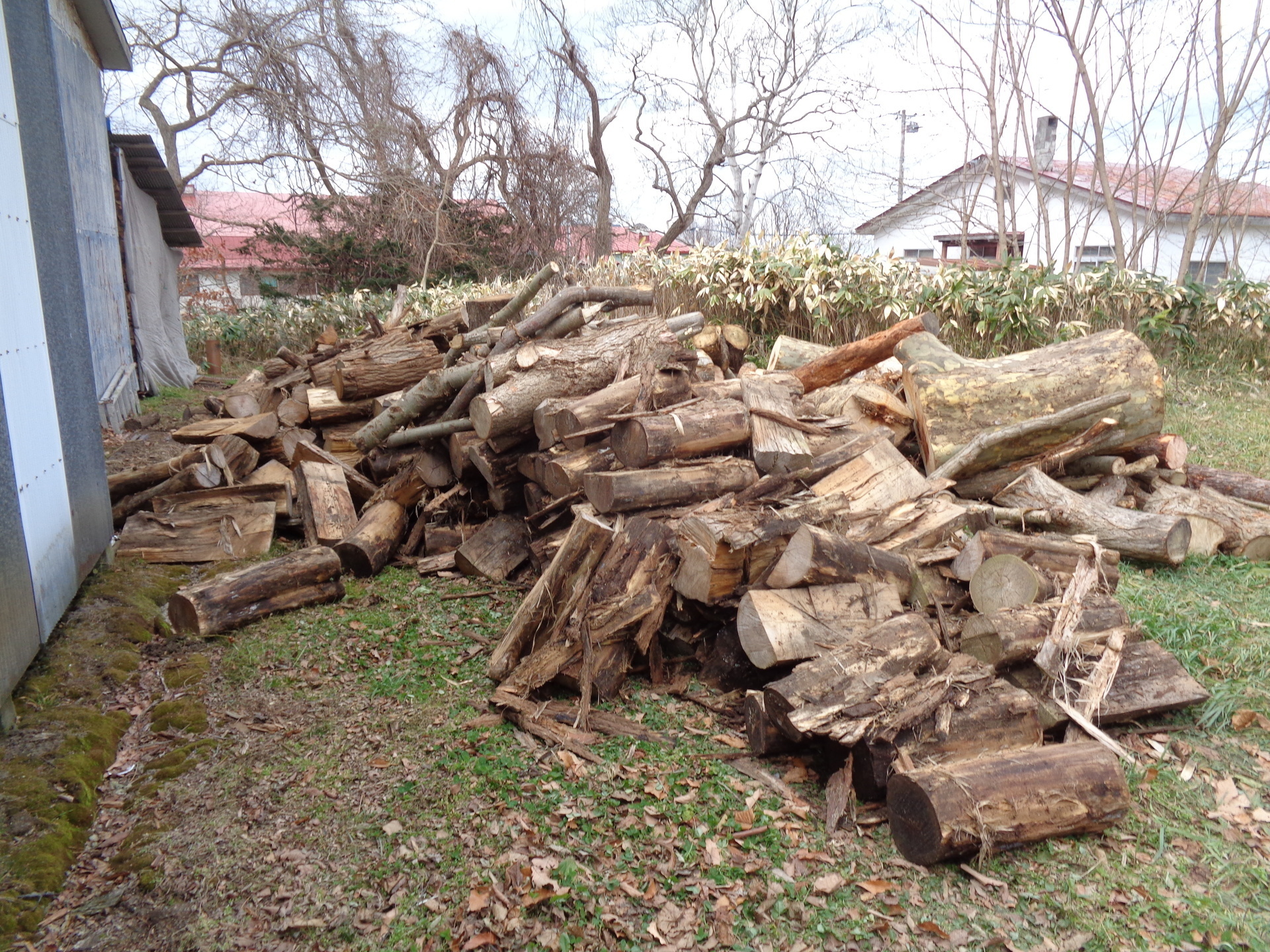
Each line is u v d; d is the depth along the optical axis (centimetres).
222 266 2139
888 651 313
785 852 264
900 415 585
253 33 1912
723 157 2520
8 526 322
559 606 373
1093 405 514
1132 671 332
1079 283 962
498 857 262
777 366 754
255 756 322
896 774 266
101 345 941
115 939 235
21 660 329
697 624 397
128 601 445
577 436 472
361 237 2116
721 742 329
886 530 408
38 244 399
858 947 228
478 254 2161
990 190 1878
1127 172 1638
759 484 439
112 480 577
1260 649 374
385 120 2016
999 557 364
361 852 267
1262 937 229
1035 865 258
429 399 580
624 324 558
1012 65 1314
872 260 985
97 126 1011
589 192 2284
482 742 329
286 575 458
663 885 250
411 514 584
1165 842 267
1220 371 1025
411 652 412
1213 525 493
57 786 292
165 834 277
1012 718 294
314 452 601
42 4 436
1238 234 1579
